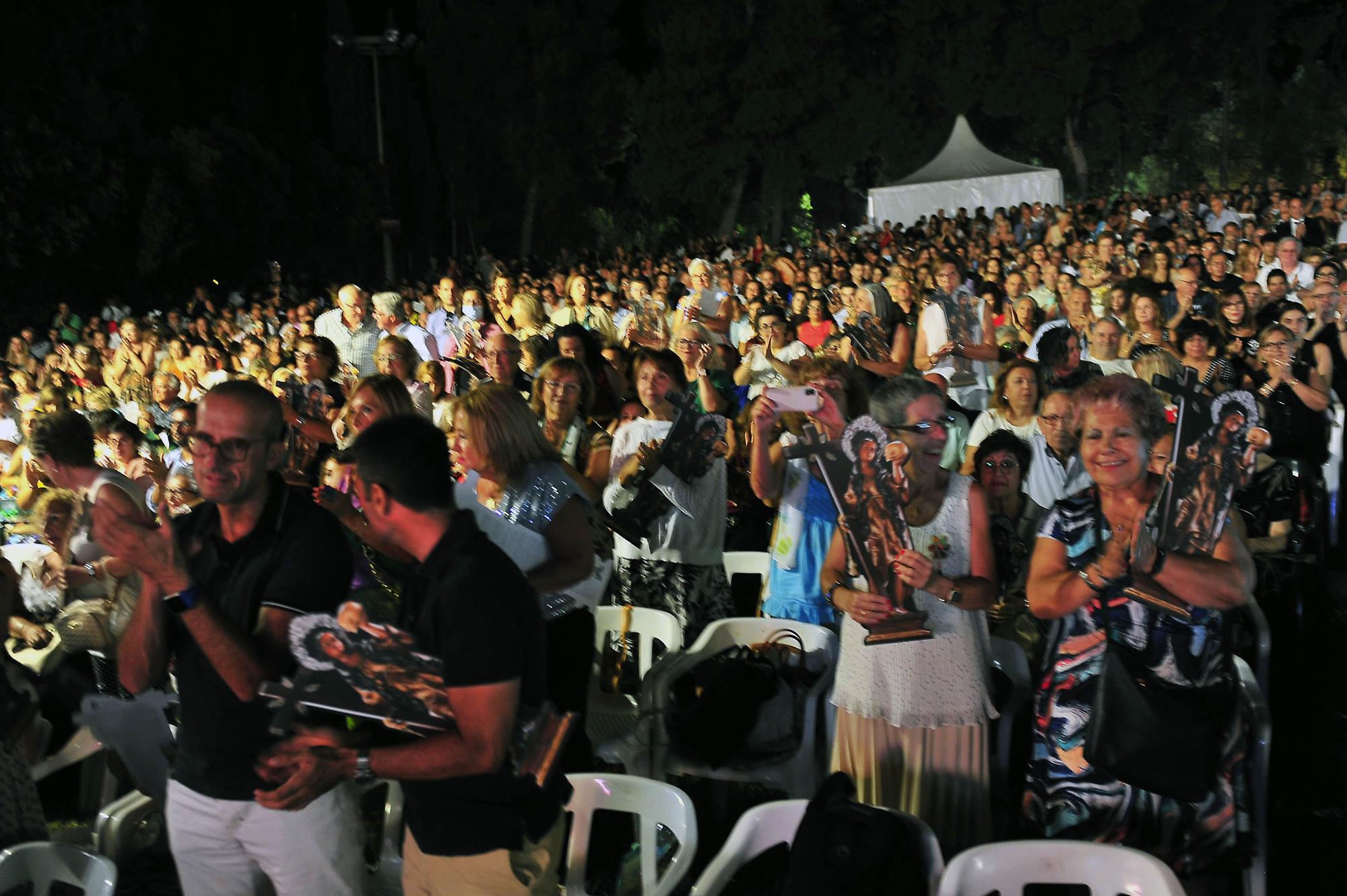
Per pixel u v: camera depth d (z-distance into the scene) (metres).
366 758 2.45
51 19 24.45
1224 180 40.31
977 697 3.43
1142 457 2.96
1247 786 3.13
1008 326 9.23
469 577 2.39
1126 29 37.09
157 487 5.76
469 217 37.66
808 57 37.44
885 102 38.50
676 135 38.22
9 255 23.09
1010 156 42.56
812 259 20.95
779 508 4.70
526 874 2.59
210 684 2.73
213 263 27.44
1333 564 7.20
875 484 3.20
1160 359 5.57
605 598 5.23
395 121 35.72
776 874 4.11
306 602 2.68
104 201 24.53
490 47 37.28
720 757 4.07
